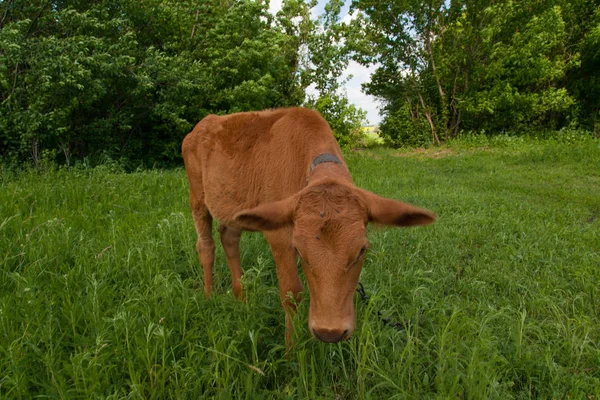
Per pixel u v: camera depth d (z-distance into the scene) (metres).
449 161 13.23
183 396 2.23
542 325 3.03
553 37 15.84
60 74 8.35
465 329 2.84
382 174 10.63
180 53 12.21
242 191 3.35
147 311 2.87
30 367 2.37
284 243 2.84
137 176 8.34
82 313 2.87
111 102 10.97
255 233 5.22
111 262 3.86
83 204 5.75
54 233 4.26
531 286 3.68
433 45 18.81
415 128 19.67
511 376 2.59
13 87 8.86
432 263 4.23
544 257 4.38
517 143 15.84
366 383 2.50
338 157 2.84
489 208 6.56
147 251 4.05
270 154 3.15
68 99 9.13
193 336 2.62
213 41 12.73
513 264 4.26
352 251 2.06
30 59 8.39
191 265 4.18
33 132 8.75
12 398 2.12
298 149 2.97
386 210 2.23
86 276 3.53
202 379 2.39
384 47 19.47
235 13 12.70
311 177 2.57
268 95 14.27
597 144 13.20
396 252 4.51
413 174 10.53
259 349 2.85
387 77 21.31
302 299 2.93
